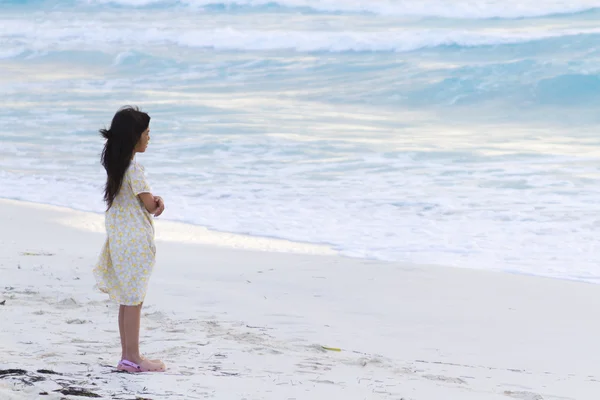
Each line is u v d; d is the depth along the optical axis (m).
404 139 28.59
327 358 8.27
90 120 31.91
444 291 12.47
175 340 8.61
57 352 7.42
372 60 45.41
